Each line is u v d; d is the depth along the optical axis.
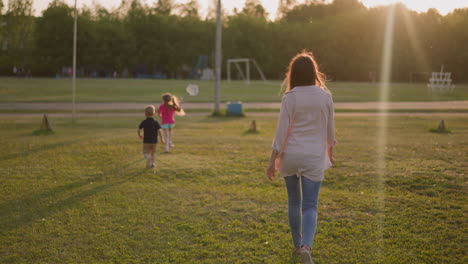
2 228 4.13
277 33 85.69
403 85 60.75
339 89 45.03
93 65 78.62
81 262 3.38
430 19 81.19
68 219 4.40
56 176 6.41
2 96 29.48
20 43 57.03
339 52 84.00
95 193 5.43
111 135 11.54
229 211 4.70
